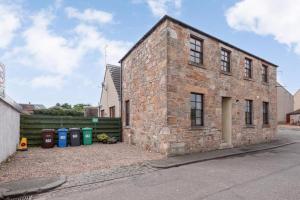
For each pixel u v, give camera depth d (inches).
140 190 229.1
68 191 227.5
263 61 655.8
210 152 448.1
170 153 398.9
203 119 466.9
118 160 362.0
